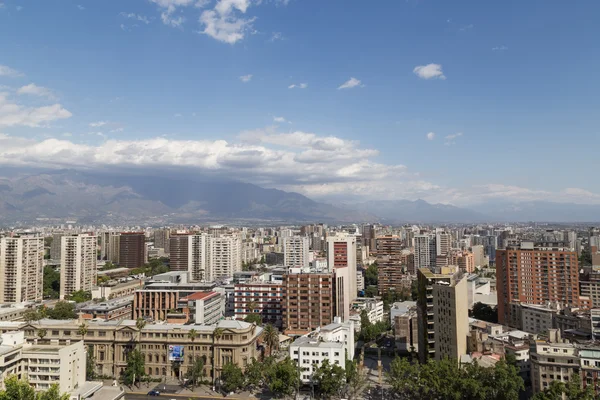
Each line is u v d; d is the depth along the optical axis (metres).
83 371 187.25
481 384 178.38
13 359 170.88
